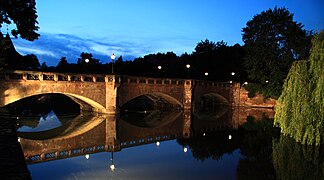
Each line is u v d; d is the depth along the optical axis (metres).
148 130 33.56
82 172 17.06
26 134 29.00
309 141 20.62
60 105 63.00
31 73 32.38
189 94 53.31
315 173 17.53
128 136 29.38
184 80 53.00
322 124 20.62
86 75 37.41
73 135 28.81
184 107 53.28
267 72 59.16
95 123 35.88
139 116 45.47
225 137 29.75
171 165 19.02
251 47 59.88
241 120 43.81
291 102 22.88
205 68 79.31
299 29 57.34
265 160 20.59
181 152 22.94
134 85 43.62
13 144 9.99
